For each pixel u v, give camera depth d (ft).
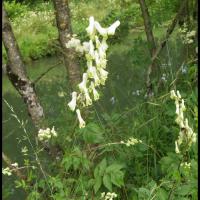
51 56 57.11
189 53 18.62
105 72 8.54
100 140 11.49
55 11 14.88
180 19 21.58
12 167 13.64
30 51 57.11
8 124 25.29
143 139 13.08
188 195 11.10
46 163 15.38
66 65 14.98
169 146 13.33
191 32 17.79
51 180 11.56
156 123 13.46
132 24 24.23
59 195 11.30
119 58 32.19
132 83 22.76
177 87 14.93
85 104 9.49
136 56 19.70
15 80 14.88
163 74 17.30
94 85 8.82
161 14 21.72
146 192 10.26
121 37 21.02
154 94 16.44
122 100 20.61
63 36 14.87
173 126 13.30
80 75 14.93
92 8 42.42
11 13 52.49
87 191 11.44
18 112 27.14
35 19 57.41
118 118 13.83
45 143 14.28
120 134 13.01
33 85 15.12
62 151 14.16
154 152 12.53
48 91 31.63
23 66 14.90
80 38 16.52
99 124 13.66
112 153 12.77
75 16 34.94
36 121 15.05
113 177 10.82
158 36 25.91
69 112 14.88
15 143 22.30
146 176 12.40
